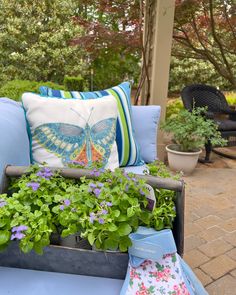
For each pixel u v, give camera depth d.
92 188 0.87
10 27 6.80
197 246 1.68
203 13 3.80
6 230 0.77
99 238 0.77
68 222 0.80
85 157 1.30
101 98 1.44
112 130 1.41
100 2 3.48
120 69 5.76
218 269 1.49
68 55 6.94
